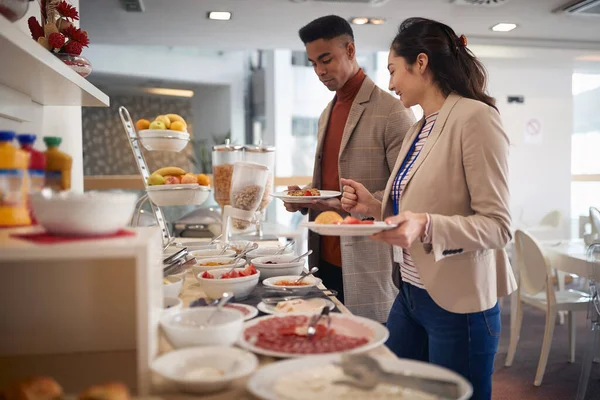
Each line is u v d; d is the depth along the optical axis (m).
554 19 4.41
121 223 0.99
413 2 3.94
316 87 9.91
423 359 1.73
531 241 3.25
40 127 2.07
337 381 0.84
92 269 1.05
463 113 1.47
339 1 3.90
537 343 3.87
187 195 1.93
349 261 2.22
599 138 5.53
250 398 0.84
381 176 2.27
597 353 3.49
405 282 1.69
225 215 2.39
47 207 0.92
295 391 0.81
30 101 1.94
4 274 1.03
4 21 1.01
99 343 1.07
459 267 1.48
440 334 1.54
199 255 2.11
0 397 0.77
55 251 0.86
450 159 1.48
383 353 1.00
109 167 9.46
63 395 0.82
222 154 2.54
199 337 0.98
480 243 1.36
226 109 9.77
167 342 1.11
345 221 1.26
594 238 3.59
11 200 1.05
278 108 9.46
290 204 2.31
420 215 1.32
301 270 1.84
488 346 1.52
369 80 2.33
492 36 4.98
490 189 1.40
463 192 1.47
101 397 0.72
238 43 5.11
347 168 2.28
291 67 9.65
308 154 9.91
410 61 1.58
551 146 5.43
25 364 1.00
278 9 4.07
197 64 9.08
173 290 1.41
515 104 5.33
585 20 4.44
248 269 1.59
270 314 1.30
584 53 5.22
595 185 5.50
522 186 5.40
